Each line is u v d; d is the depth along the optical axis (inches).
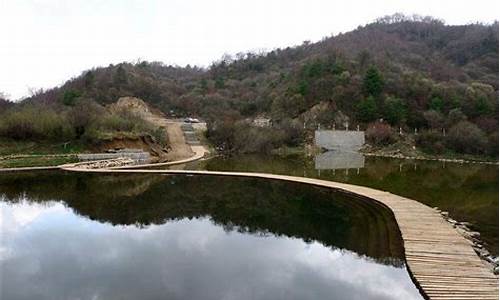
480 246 507.8
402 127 2977.4
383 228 622.8
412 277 409.1
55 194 882.1
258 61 5201.8
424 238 521.7
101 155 1571.1
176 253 501.0
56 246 523.8
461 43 4793.3
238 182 1050.1
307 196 876.6
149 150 1882.4
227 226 633.6
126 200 828.0
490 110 2886.3
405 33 5679.1
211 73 5137.8
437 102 3043.8
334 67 3577.8
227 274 432.1
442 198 883.4
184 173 1166.3
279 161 1964.8
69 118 1744.6
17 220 656.4
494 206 784.3
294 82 3617.1
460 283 382.3
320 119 3117.6
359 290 394.9
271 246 533.3
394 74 3503.9
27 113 1720.0
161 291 385.4
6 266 448.1
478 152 2428.6
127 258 479.5
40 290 384.2
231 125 2421.3
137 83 3843.5
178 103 3715.6
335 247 529.0
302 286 401.4
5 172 1210.0
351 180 1205.1
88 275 424.5
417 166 1867.6
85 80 3622.0
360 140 2842.0
